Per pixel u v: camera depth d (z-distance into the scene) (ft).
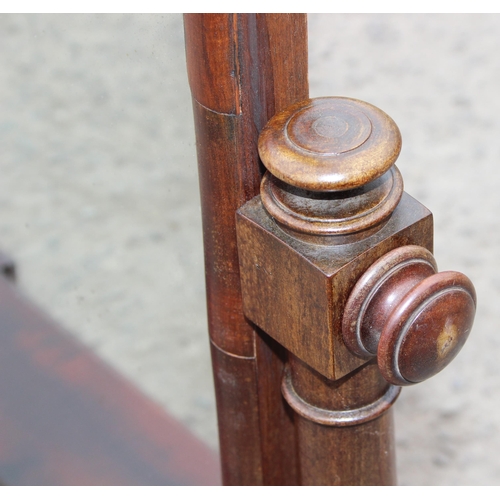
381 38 4.50
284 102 1.63
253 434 1.87
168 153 1.90
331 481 1.78
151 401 2.19
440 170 3.82
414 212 1.60
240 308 1.75
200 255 1.93
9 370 2.20
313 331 1.60
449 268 3.41
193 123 1.73
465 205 3.67
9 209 3.35
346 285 1.56
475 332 3.26
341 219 1.55
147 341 2.76
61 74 2.73
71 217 3.18
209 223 1.71
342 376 1.64
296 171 1.52
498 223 3.58
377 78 4.25
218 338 1.80
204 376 2.42
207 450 2.12
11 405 2.15
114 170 2.89
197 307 2.14
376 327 1.56
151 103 1.86
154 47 1.76
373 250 1.56
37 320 2.29
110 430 2.12
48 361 2.22
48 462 2.07
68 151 3.09
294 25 1.60
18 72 2.94
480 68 4.29
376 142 1.53
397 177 1.59
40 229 3.28
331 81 4.25
